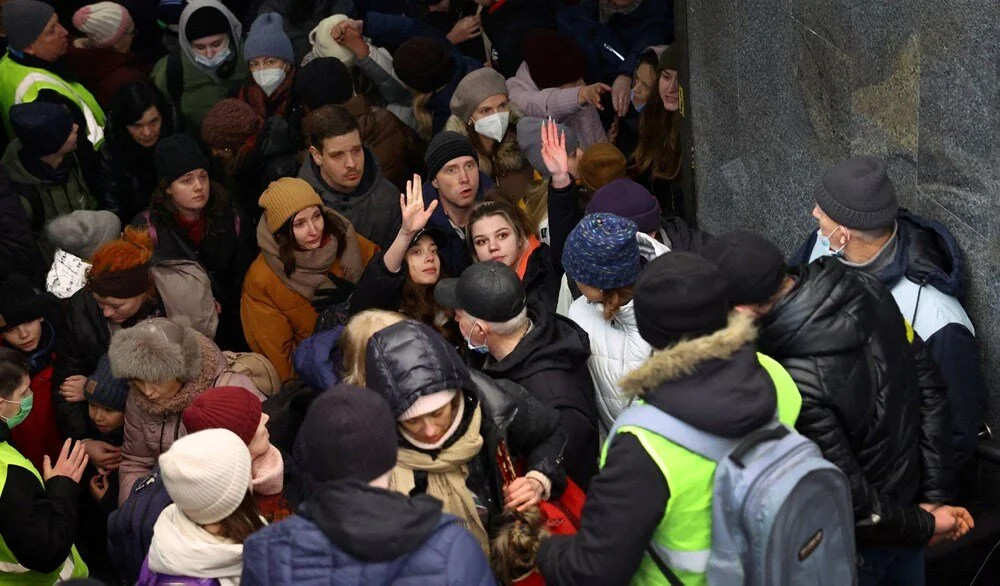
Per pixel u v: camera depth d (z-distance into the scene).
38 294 4.41
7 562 3.37
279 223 4.46
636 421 2.45
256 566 2.29
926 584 3.46
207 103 6.30
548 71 5.93
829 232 3.31
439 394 2.68
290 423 3.63
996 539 3.43
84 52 6.68
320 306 4.61
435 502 2.29
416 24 6.60
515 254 4.12
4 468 3.31
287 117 6.07
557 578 2.52
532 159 5.18
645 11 6.64
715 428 2.37
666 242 4.11
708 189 5.10
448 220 4.75
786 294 2.76
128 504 3.16
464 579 2.23
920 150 3.51
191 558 2.63
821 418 2.73
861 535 2.84
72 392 4.30
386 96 6.26
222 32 6.13
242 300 4.70
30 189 5.35
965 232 3.35
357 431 2.26
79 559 3.75
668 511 2.42
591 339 3.48
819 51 3.98
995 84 3.11
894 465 2.85
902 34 3.49
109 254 4.27
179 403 3.66
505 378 3.26
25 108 5.20
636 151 5.66
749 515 2.35
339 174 4.89
